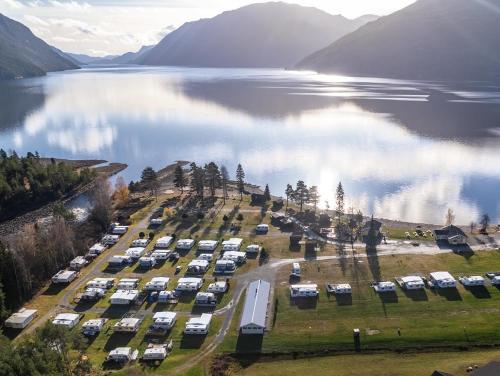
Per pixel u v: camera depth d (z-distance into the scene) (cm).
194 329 8575
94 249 12344
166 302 9744
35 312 9469
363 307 9200
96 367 7362
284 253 11956
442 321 8581
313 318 8919
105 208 14762
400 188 18712
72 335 7394
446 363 7381
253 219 14588
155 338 8519
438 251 11688
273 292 9931
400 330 8381
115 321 9131
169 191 18400
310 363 7669
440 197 17588
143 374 7194
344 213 15800
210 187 17325
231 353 8025
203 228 13912
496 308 8912
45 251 11431
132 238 13325
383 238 12712
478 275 10200
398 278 10250
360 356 7800
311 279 10462
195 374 7488
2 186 16938
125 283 10406
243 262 11481
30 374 5678
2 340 7425
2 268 9738
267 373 7438
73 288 10600
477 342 7969
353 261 11306
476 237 12612
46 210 17288
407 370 7262
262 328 8488
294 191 15850
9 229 15550
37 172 18725
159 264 11619
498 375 6319
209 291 10031
